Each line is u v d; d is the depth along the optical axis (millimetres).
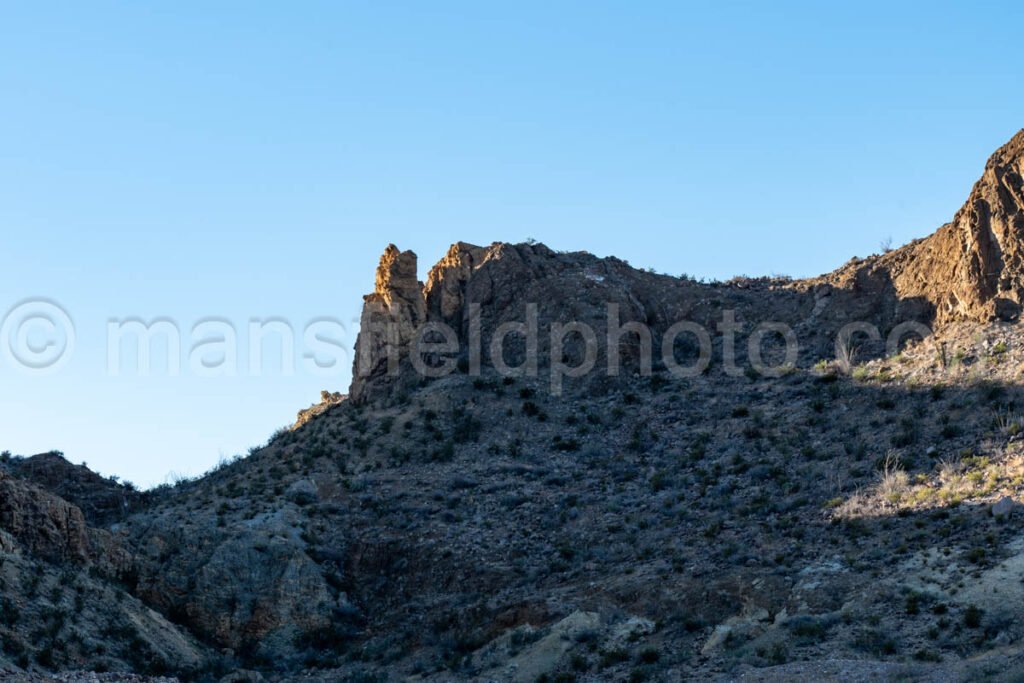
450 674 48188
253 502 63094
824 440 62500
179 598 56750
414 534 59750
